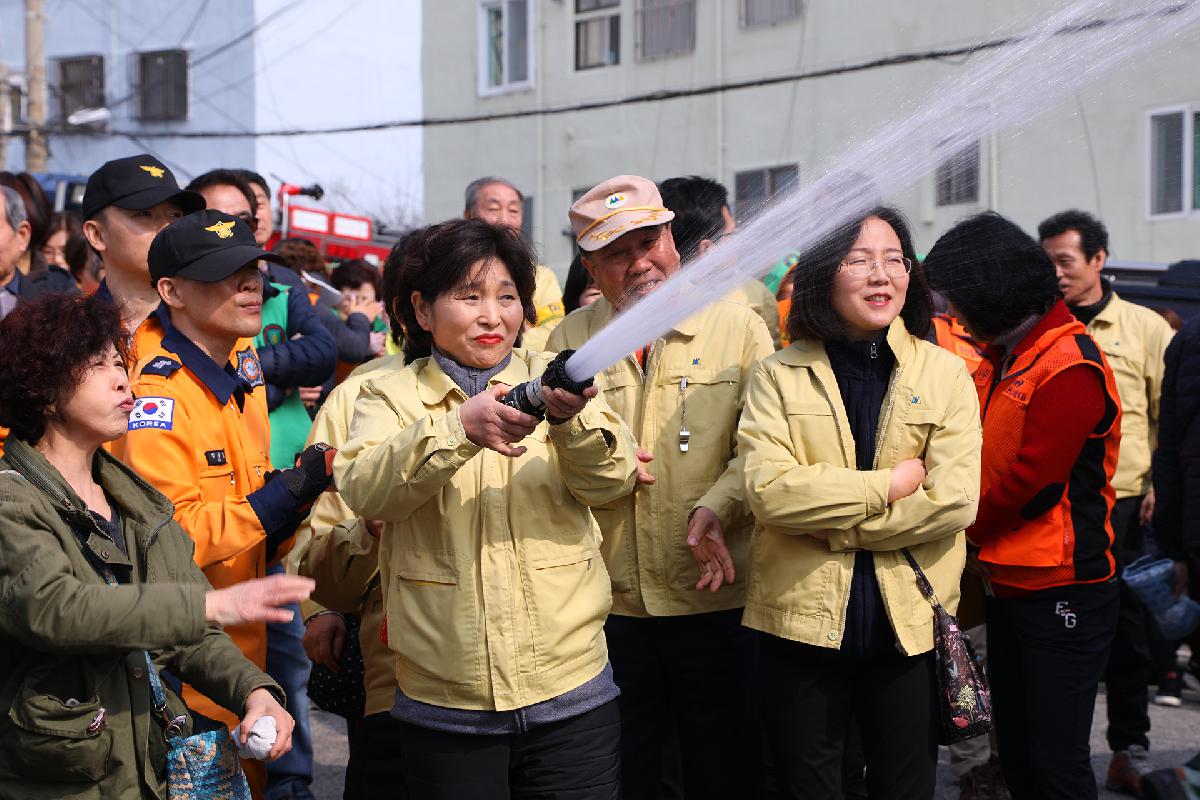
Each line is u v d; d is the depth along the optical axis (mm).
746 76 17297
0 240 4828
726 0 17484
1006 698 3896
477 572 2930
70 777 2594
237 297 3561
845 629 3322
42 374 2684
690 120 18125
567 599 2965
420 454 2713
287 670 4547
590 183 19641
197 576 2920
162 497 2885
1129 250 13148
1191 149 12836
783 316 4969
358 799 3920
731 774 3762
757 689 3799
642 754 3812
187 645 2607
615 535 3762
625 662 3764
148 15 25922
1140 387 5855
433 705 2945
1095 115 13000
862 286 3312
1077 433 3660
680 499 3723
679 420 3758
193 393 3498
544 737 2955
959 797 4941
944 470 3303
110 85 26234
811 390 3439
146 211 3982
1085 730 3736
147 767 2721
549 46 19969
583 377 2512
